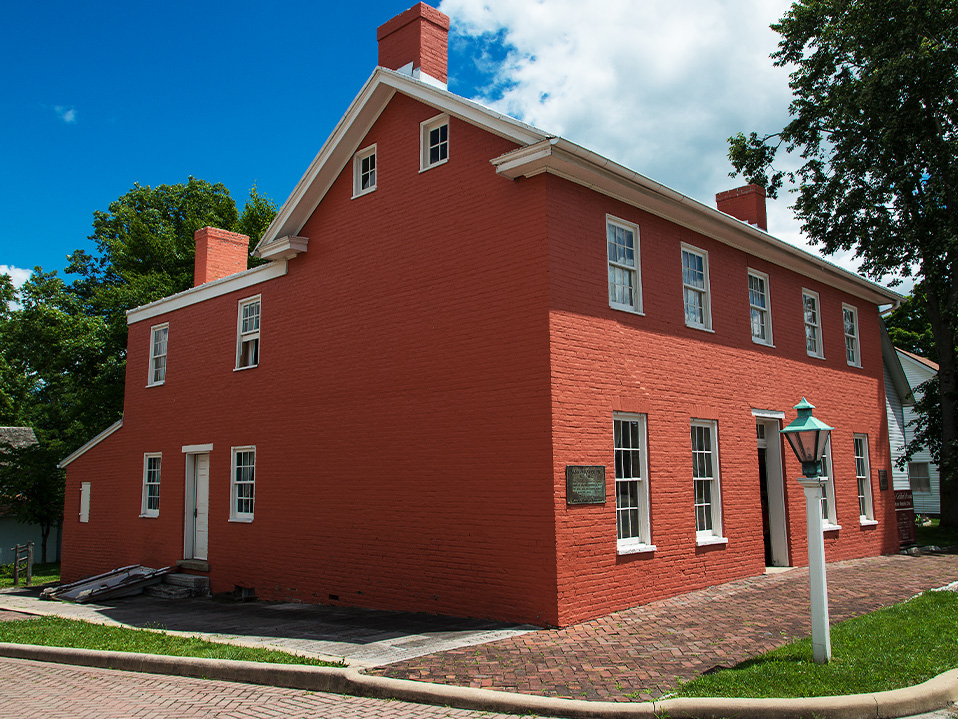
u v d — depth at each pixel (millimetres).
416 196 13031
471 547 11250
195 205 41906
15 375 41656
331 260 14609
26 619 13984
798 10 22766
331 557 13648
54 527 33938
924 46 19516
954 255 21484
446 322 12180
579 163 11172
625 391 11836
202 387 17719
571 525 10422
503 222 11531
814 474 7914
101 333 30906
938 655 7797
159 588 16922
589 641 9148
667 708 6438
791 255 16453
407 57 14062
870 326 20094
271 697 7594
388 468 12781
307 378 14766
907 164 21891
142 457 19406
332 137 14227
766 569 14883
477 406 11492
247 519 15914
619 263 12297
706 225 14109
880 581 13539
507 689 7172
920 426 25672
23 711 7508
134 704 7570
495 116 11500
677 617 10430
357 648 9234
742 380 14711
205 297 18094
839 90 21906
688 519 12711
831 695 6527
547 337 10688
